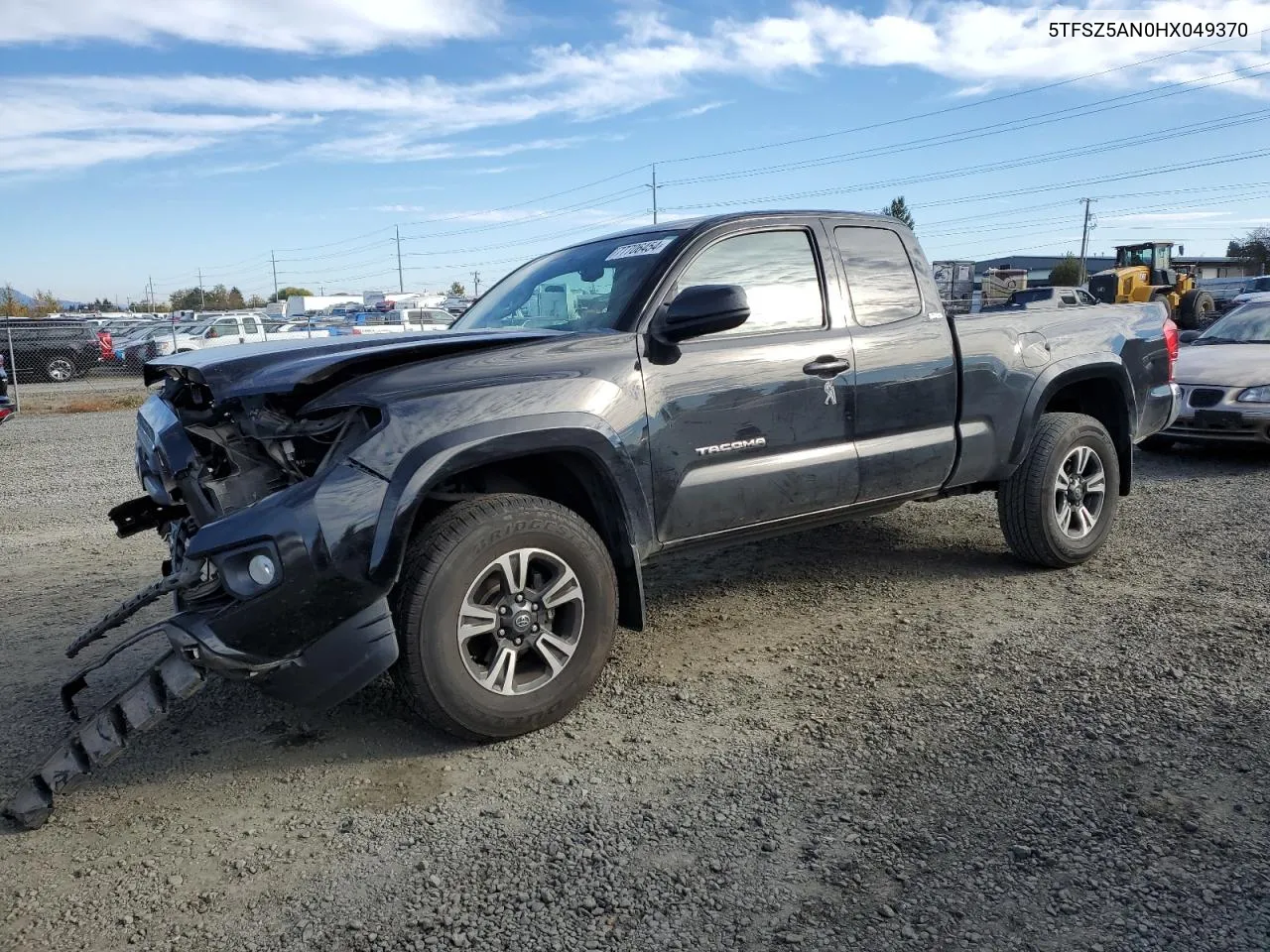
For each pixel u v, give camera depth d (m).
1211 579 5.23
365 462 3.19
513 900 2.62
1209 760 3.25
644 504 3.81
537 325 4.30
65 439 13.34
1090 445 5.40
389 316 34.34
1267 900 2.51
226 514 3.39
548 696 3.59
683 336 3.75
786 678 4.07
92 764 3.04
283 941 2.48
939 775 3.20
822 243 4.51
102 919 2.60
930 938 2.42
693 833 2.92
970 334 4.86
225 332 29.72
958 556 5.85
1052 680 3.94
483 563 3.39
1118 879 2.62
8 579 6.10
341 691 3.20
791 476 4.23
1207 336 10.71
